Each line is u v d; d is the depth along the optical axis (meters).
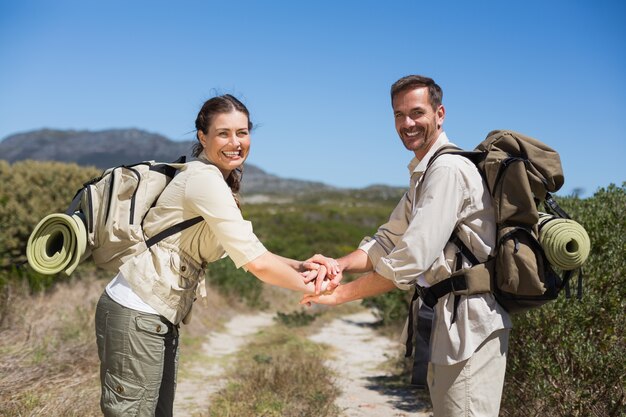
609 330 4.08
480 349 2.83
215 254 3.04
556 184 2.87
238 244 2.88
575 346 3.99
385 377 7.28
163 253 2.89
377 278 3.16
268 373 6.53
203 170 2.90
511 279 2.74
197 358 8.09
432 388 2.98
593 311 4.12
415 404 5.95
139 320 2.83
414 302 3.15
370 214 57.59
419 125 3.10
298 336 10.66
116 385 2.87
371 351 9.55
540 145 2.91
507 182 2.79
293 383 6.21
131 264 2.86
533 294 2.77
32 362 5.54
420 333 2.97
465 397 2.83
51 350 5.95
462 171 2.83
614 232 4.38
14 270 8.78
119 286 2.89
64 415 4.31
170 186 2.92
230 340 10.19
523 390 4.27
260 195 116.56
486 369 2.84
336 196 105.44
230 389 6.14
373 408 5.77
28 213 10.90
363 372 7.68
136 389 2.86
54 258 2.90
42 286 8.59
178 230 2.89
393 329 11.23
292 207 72.50
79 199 3.03
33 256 2.92
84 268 10.61
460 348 2.79
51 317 7.13
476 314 2.80
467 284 2.79
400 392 6.47
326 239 31.20
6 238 9.97
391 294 11.49
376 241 3.49
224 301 13.70
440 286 2.87
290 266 3.44
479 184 2.85
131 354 2.84
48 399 4.54
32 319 6.78
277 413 5.29
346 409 5.68
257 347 9.26
